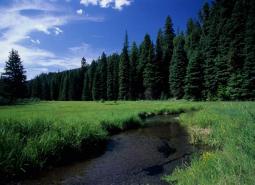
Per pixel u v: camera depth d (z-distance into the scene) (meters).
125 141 16.42
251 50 48.09
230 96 50.66
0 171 9.05
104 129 17.94
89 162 11.94
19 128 12.83
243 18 55.19
